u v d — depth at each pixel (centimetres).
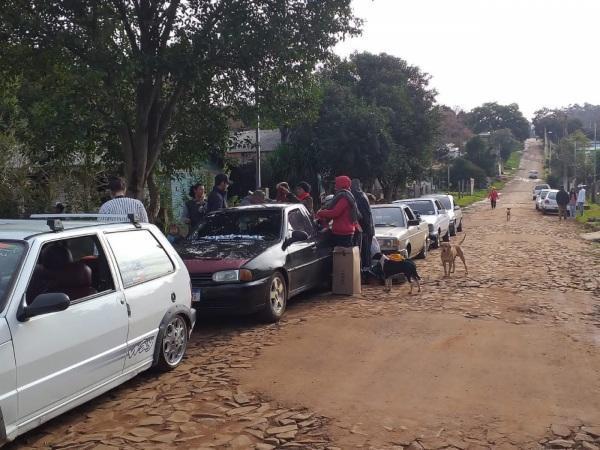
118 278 541
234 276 751
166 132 1211
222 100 1164
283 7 1016
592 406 500
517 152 15088
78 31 924
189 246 850
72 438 459
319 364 618
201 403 520
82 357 481
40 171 1259
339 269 984
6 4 907
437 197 2277
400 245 1233
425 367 604
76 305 484
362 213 1093
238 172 2811
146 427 475
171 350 613
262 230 895
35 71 1015
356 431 457
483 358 631
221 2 1006
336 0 1037
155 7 1038
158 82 1068
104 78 925
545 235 2195
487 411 491
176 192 1991
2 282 448
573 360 622
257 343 703
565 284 1072
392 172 2959
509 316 818
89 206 1270
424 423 469
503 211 4341
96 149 1272
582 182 6481
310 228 976
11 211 1166
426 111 3284
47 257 493
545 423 467
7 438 413
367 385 554
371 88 3156
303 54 1051
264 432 459
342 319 810
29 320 435
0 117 1268
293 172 2780
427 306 885
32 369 432
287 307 905
